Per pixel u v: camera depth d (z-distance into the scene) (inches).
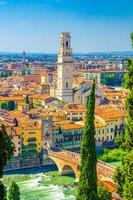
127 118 2805.1
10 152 2247.8
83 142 2701.8
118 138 2888.8
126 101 2800.2
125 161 2738.7
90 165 2684.5
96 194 2696.9
